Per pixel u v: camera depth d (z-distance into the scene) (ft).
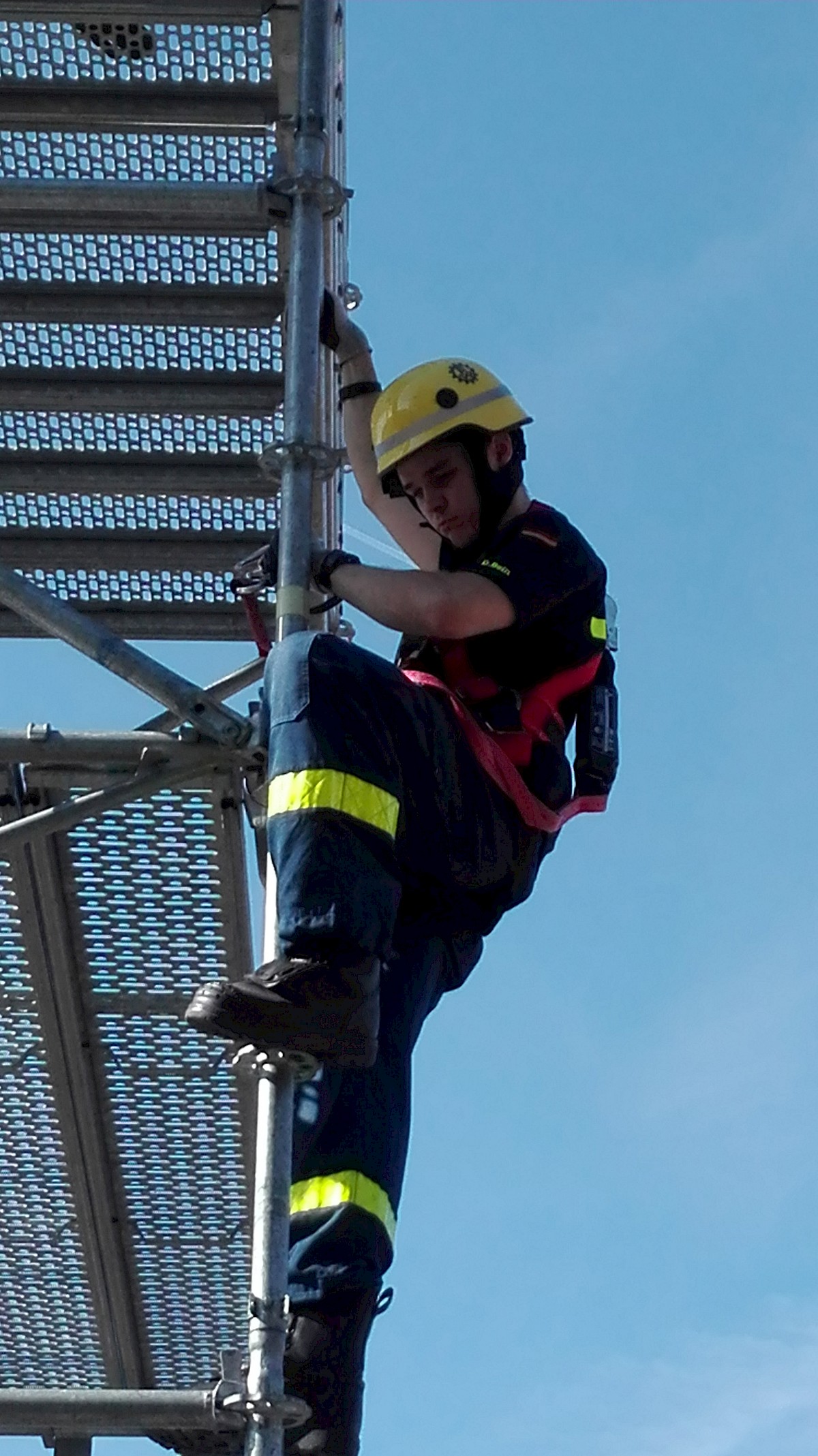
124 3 16.62
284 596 14.15
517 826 13.96
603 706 14.80
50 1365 21.08
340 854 12.39
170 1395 14.26
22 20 16.80
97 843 17.20
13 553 18.89
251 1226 19.69
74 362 18.01
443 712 13.57
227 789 16.56
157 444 18.44
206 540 18.88
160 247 17.47
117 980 18.19
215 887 17.51
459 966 14.40
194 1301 20.35
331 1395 12.76
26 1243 19.93
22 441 18.37
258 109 17.11
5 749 15.75
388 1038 13.60
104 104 17.11
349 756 12.67
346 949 12.35
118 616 19.27
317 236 15.84
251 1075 13.00
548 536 14.32
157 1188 19.52
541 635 14.21
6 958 17.99
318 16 16.57
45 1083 18.74
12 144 17.46
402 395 14.96
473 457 14.79
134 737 15.75
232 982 12.38
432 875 13.65
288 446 14.80
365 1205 13.00
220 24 16.76
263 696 13.56
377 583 13.94
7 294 17.75
